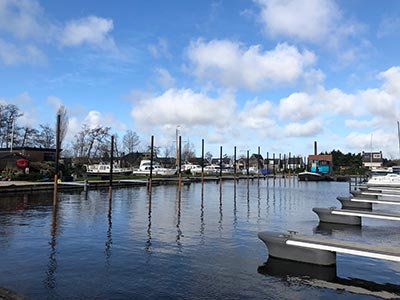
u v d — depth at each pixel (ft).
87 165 256.73
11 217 71.67
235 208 93.91
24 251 44.16
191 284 32.76
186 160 375.66
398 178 171.63
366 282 34.01
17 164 170.30
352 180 275.80
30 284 32.24
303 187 199.00
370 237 57.00
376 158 451.53
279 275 35.55
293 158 445.78
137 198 117.70
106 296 29.58
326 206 100.83
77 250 45.01
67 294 29.94
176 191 152.87
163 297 29.53
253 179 279.28
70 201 103.35
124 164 317.42
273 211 88.43
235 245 48.60
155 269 37.19
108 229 59.93
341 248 35.88
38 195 117.60
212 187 186.91
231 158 515.09
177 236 54.70
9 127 250.37
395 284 33.63
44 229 59.16
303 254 39.47
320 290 31.78
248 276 35.17
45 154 211.00
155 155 361.71
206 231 59.26
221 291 31.12
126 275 35.14
